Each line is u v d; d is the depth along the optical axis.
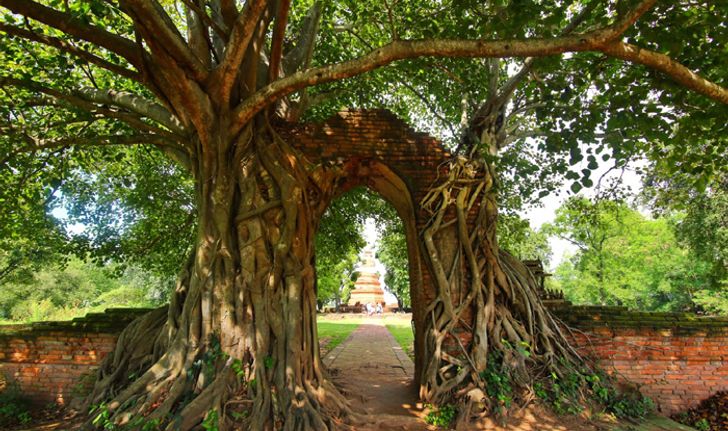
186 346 5.96
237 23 5.38
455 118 11.83
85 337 7.23
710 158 6.80
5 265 18.78
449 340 7.07
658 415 6.79
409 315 37.53
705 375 7.28
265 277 6.42
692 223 14.37
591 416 6.43
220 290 6.20
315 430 5.29
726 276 14.87
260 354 5.89
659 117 6.41
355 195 12.84
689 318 7.83
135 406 5.30
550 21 5.48
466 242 7.53
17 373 7.15
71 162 11.24
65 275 34.22
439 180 7.80
